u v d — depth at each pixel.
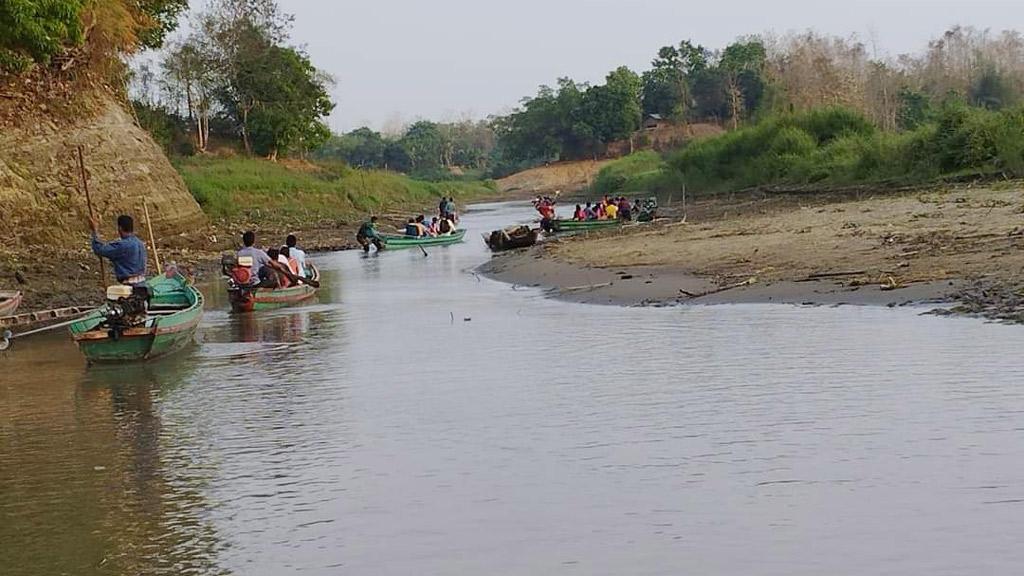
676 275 22.41
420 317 19.95
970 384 11.40
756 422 10.58
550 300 21.41
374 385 13.63
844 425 10.23
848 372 12.43
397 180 89.31
